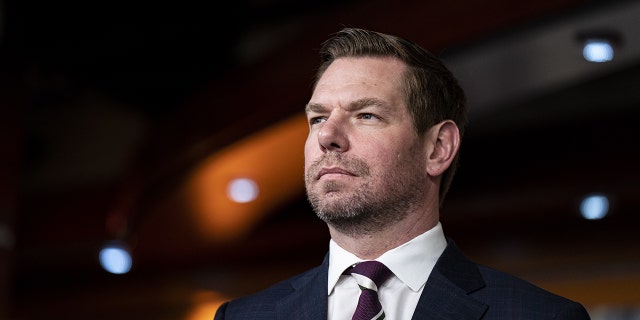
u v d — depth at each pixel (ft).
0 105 19.52
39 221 25.91
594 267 21.50
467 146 23.02
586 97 21.74
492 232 22.25
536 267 22.16
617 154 21.29
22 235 25.88
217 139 18.11
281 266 24.09
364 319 4.91
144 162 20.21
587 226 21.42
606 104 21.80
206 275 23.85
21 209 26.13
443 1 14.19
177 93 24.36
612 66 13.00
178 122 19.31
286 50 17.29
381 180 5.15
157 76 24.00
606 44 12.56
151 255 22.88
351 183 5.11
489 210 22.35
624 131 21.45
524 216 22.06
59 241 25.54
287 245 24.02
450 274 5.18
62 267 26.55
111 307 26.21
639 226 20.86
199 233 21.90
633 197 20.81
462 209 22.67
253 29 23.57
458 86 5.83
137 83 24.13
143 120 25.84
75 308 26.50
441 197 5.61
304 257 24.04
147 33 22.72
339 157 5.14
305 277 5.50
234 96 17.95
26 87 20.31
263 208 20.29
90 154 26.07
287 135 17.78
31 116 26.03
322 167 5.15
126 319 26.25
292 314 5.23
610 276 21.40
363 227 5.19
